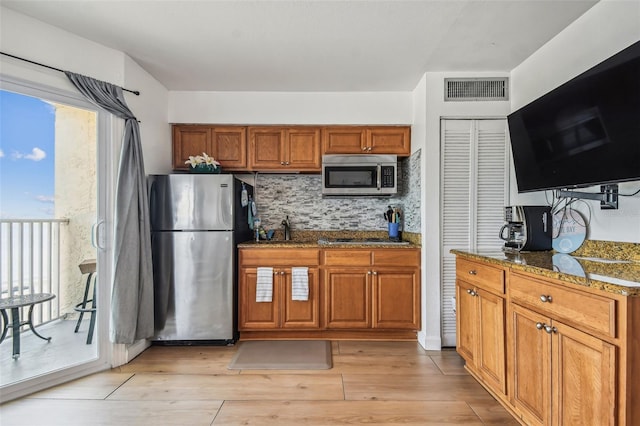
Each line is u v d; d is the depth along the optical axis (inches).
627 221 66.6
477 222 108.5
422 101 112.7
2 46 76.7
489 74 108.2
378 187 124.5
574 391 50.6
